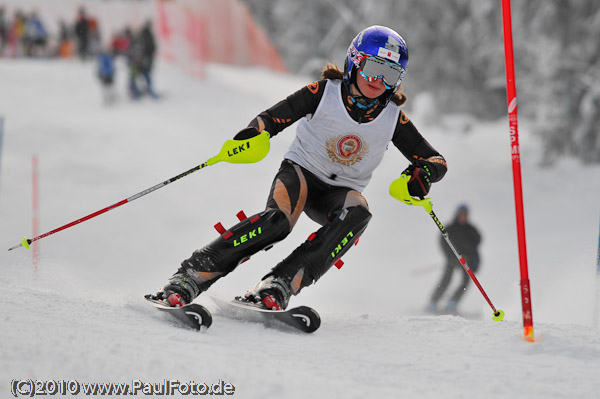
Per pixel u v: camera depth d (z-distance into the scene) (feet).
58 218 96.37
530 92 151.43
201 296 36.04
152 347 20.34
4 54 200.95
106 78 151.43
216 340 23.32
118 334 21.85
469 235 67.77
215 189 116.06
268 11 293.23
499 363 22.25
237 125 151.43
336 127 29.45
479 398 18.19
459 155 166.40
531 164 154.81
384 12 191.62
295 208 29.04
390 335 25.89
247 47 265.54
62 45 200.23
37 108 143.64
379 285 78.95
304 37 274.98
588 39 141.38
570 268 61.05
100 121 140.26
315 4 273.95
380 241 104.63
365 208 28.71
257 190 118.32
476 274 68.08
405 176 27.94
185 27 200.95
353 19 235.40
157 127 141.18
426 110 194.70
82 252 84.84
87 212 100.22
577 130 145.48
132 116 146.61
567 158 151.53
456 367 21.56
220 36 257.55
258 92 186.60
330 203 30.12
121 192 110.11
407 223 114.62
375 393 17.79
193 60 195.83
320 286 77.15
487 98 197.88
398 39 28.19
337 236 27.84
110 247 88.02
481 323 27.84
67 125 135.13
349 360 21.94
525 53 150.20
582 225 113.09
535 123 153.99
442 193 136.15
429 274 85.46
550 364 22.30
